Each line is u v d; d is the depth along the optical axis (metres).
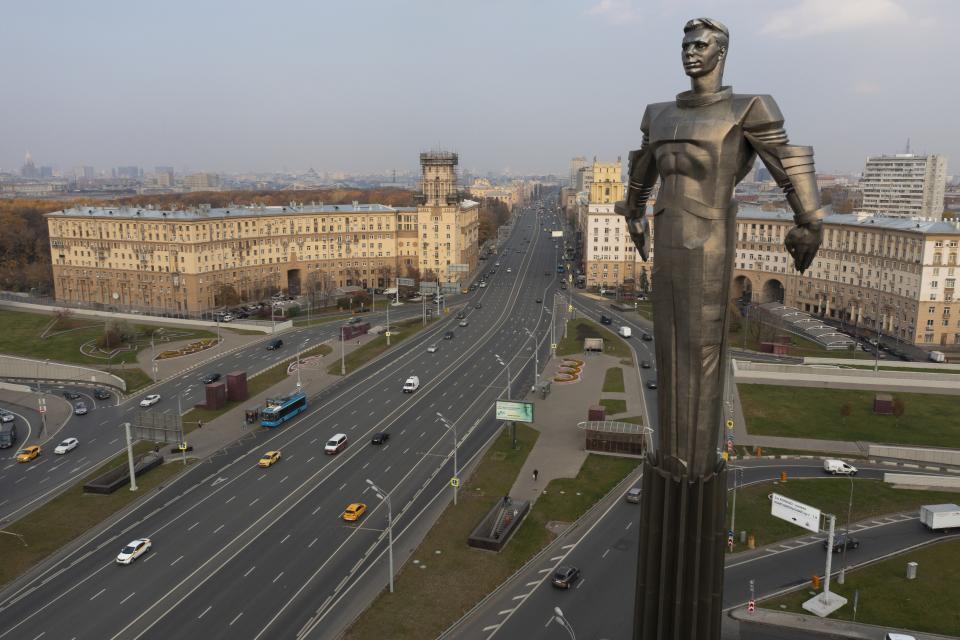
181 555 69.88
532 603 61.06
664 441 37.31
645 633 39.00
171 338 169.38
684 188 34.16
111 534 74.62
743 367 129.50
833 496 83.06
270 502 81.69
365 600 61.56
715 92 33.44
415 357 151.25
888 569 66.75
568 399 121.69
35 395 130.88
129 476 88.06
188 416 113.75
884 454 95.75
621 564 67.69
